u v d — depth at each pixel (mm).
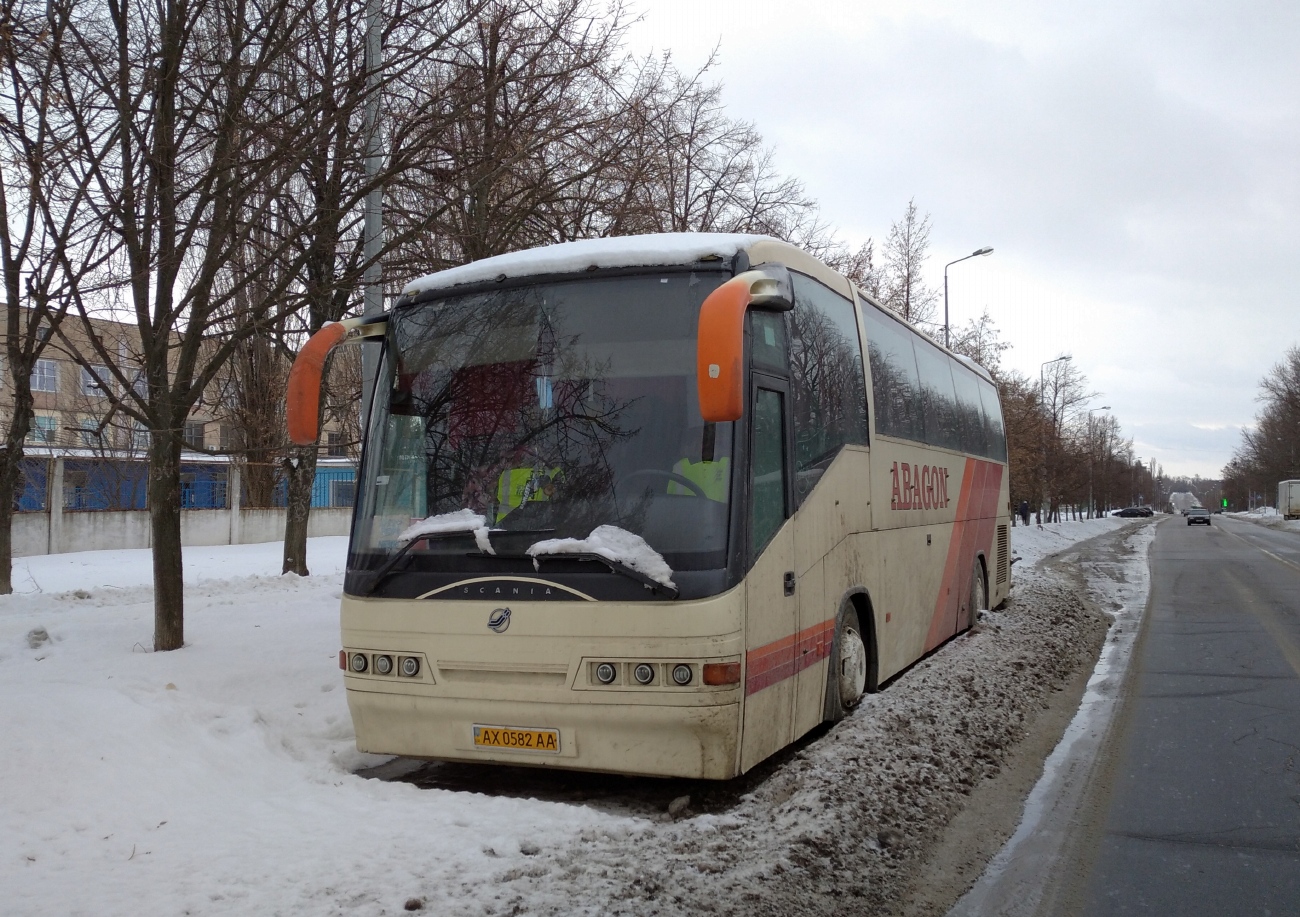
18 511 23344
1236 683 9586
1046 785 6293
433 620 5410
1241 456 115750
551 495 5363
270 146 9383
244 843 4477
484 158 10062
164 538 9398
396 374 5961
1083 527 61562
